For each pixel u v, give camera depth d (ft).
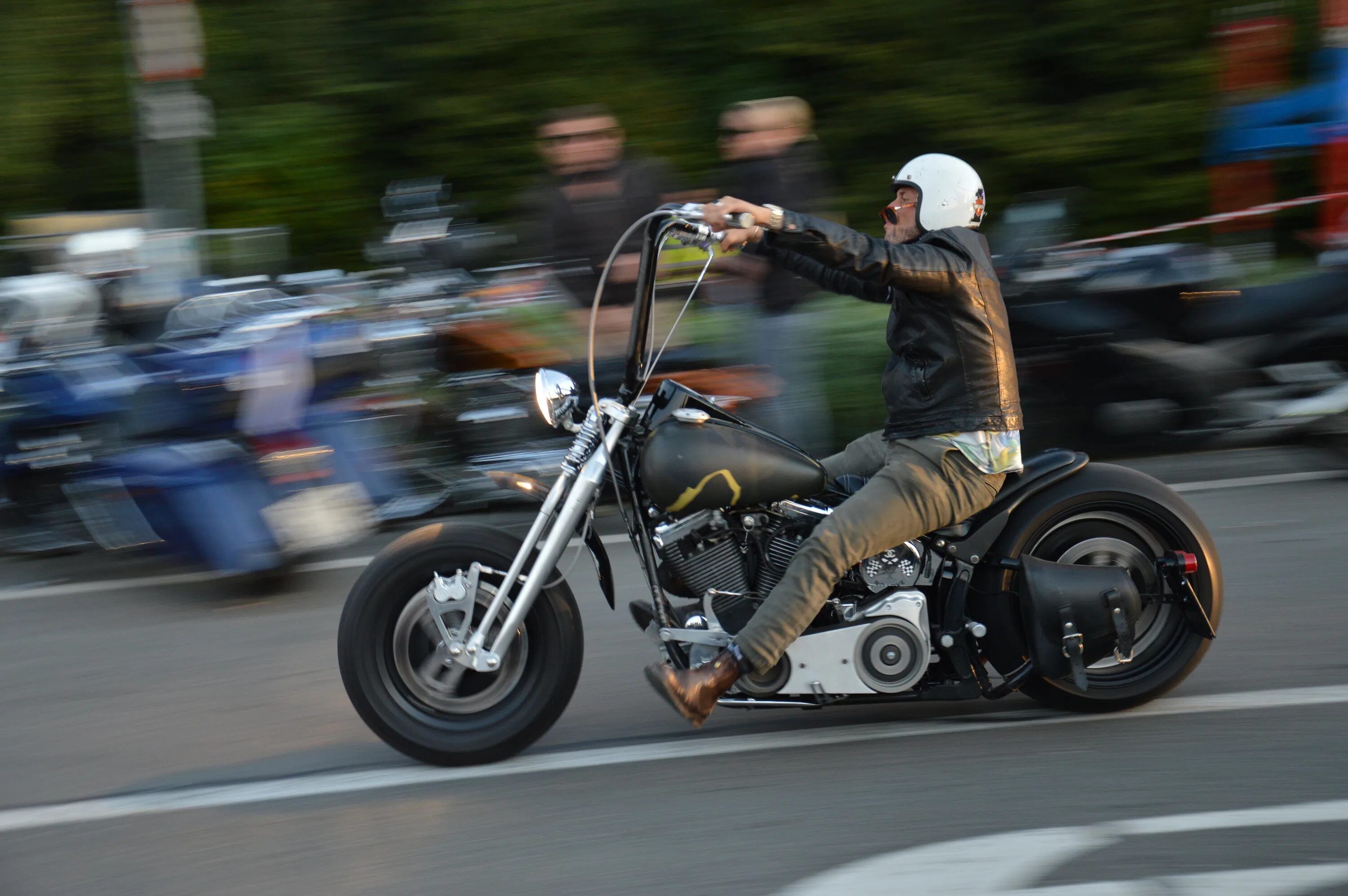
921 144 55.67
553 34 54.03
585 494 16.88
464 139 54.13
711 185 49.65
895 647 16.99
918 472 16.78
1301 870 13.83
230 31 53.88
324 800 16.65
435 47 53.67
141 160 44.14
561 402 17.13
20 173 52.03
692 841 15.07
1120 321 32.37
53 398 28.27
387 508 28.81
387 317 30.68
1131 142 53.67
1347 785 15.80
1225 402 32.53
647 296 16.75
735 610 17.08
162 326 29.22
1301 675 19.49
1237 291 32.50
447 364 30.60
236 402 25.49
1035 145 54.34
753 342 29.76
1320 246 36.50
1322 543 26.02
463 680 17.26
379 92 53.67
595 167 30.22
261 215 52.60
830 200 30.04
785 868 14.35
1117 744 17.22
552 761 17.49
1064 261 33.63
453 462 30.68
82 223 36.47
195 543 25.57
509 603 17.10
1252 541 26.37
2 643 24.02
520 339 30.09
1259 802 15.43
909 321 17.03
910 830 15.08
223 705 20.39
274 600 25.75
